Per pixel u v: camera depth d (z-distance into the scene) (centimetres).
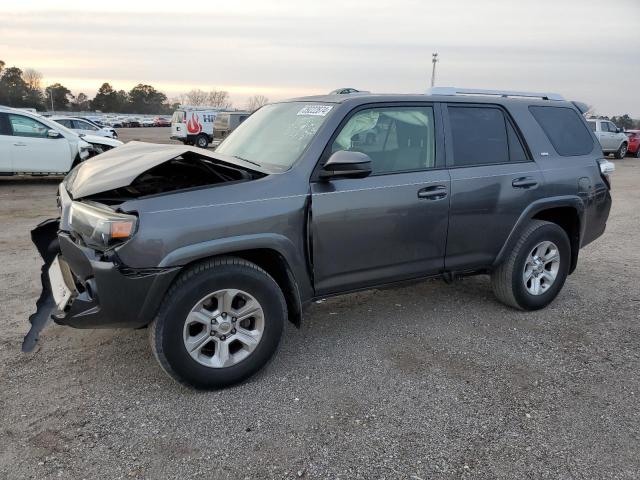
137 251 284
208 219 301
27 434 279
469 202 400
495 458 268
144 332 401
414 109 391
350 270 361
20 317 426
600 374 354
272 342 333
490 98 436
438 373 351
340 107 362
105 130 2544
